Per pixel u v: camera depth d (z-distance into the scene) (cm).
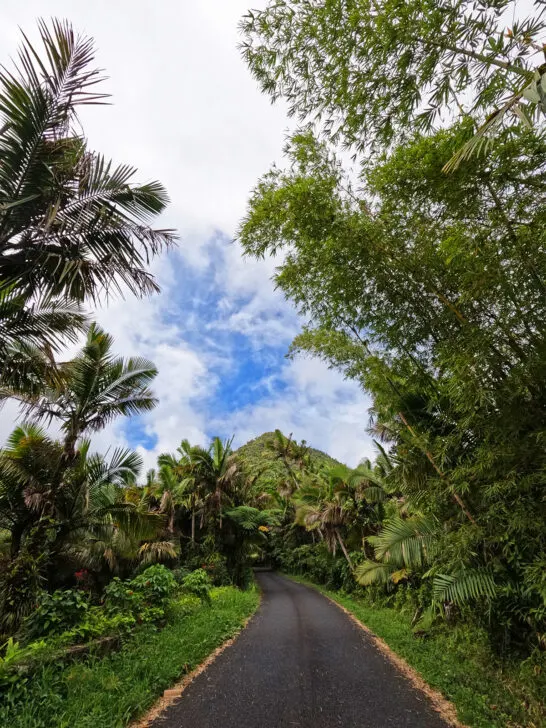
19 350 535
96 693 387
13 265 418
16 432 808
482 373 371
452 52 293
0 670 367
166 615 764
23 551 650
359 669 549
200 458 1912
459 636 629
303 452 2884
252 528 1895
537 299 342
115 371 816
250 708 404
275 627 872
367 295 487
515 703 404
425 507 519
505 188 340
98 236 454
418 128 345
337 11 340
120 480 875
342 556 1870
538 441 353
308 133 470
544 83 210
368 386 546
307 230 466
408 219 435
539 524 367
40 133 391
